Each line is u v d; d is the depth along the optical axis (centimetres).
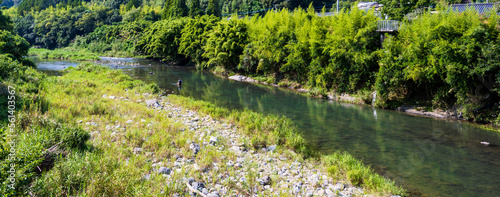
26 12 14775
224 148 984
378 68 2152
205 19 5538
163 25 6444
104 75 2656
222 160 855
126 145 863
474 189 809
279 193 696
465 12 1616
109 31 8788
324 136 1297
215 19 5394
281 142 1113
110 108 1331
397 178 875
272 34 3105
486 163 1003
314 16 2878
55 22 10712
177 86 2767
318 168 906
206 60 4747
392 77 1903
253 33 3622
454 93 1714
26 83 1487
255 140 1052
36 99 1198
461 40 1516
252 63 3419
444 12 1706
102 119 1131
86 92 1722
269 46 3127
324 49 2305
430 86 1831
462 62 1515
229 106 1931
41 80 1794
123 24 9606
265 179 764
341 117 1686
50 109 1120
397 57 1878
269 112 1780
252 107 1922
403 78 1834
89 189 541
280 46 2973
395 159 1034
